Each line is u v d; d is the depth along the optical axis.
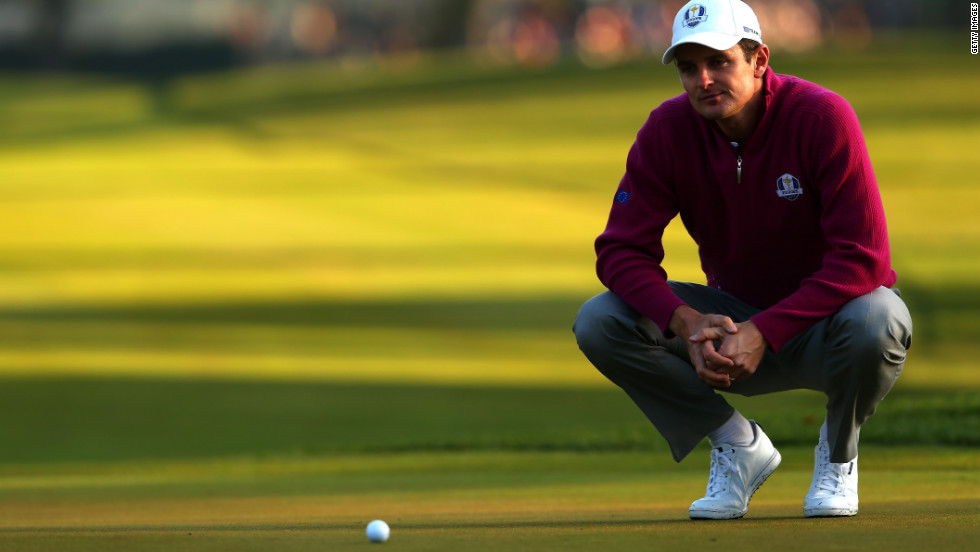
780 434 24.11
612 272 12.26
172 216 80.31
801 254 12.23
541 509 14.15
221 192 88.56
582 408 34.28
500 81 127.69
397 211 80.69
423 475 21.47
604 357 12.39
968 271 57.00
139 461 27.11
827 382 11.77
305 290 58.88
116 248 70.81
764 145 11.74
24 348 46.00
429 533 10.90
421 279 61.06
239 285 60.47
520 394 36.75
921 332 45.75
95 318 52.66
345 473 22.70
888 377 11.58
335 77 148.62
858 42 141.00
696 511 12.13
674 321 11.76
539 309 53.00
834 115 11.51
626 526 11.36
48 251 70.12
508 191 85.56
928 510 12.30
